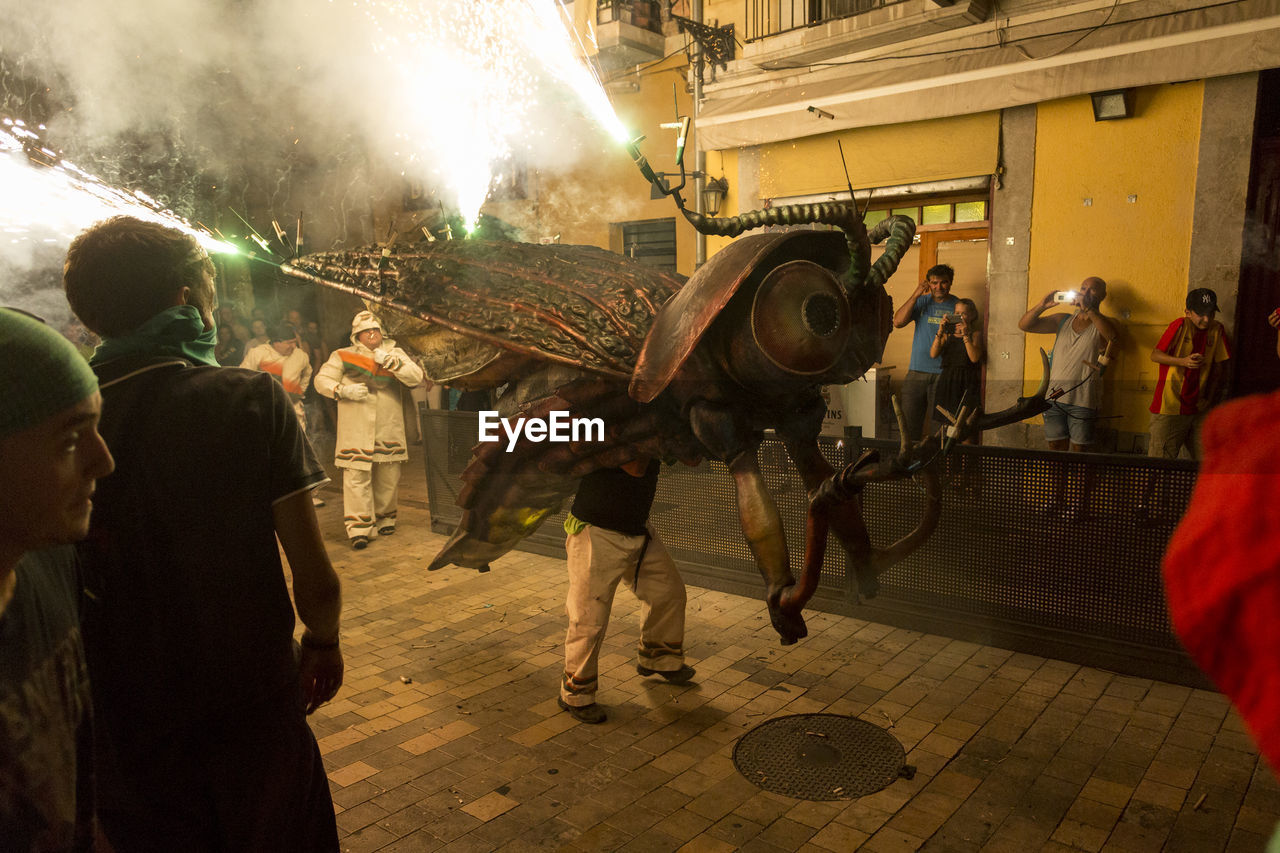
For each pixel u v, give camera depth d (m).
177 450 1.55
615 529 3.37
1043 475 3.79
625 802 2.88
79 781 1.22
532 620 4.61
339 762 3.18
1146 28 6.36
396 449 6.18
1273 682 0.41
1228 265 6.35
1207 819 2.68
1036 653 3.96
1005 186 7.36
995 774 2.98
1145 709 3.41
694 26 8.80
